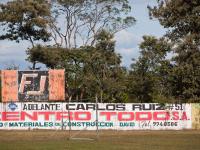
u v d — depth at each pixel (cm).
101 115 6053
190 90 7012
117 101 8050
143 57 8544
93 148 3641
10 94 6038
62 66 7956
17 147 3734
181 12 7162
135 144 4016
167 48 7831
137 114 6144
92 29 8850
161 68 7338
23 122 6003
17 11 8262
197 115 6262
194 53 7019
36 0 8444
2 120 5994
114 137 4900
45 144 3997
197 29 7138
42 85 6084
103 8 8838
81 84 7812
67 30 8788
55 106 6012
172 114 6209
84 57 8031
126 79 8506
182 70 6988
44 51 7975
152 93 8331
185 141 4356
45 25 8381
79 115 6016
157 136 5053
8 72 6041
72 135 5153
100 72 8212
